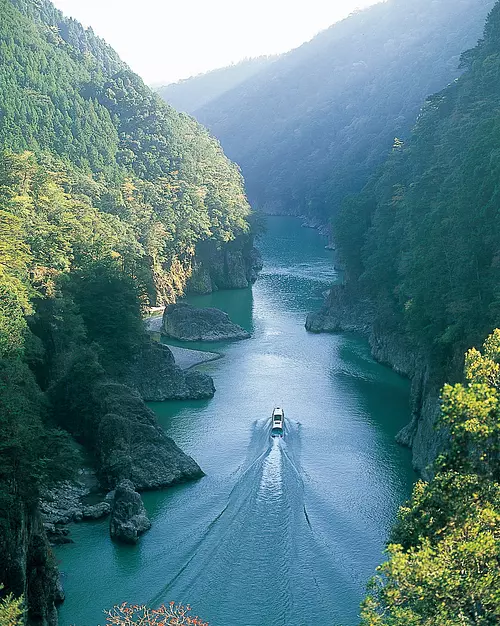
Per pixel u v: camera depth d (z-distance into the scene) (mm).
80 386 72062
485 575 22500
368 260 113938
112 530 55000
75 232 95750
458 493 27281
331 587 48125
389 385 90625
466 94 106000
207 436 75125
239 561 51406
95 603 46875
